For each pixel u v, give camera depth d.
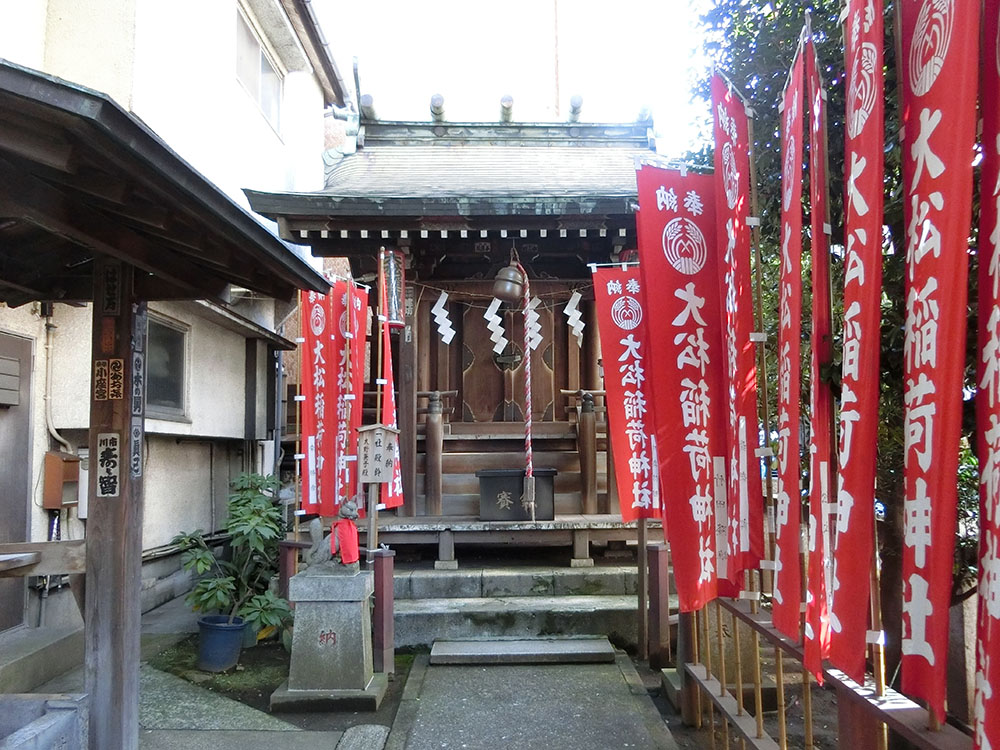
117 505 3.67
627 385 5.72
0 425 5.55
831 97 3.33
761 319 3.14
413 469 7.91
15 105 2.19
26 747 2.85
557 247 8.09
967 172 1.75
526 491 7.26
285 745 4.37
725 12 3.82
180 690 5.35
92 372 3.77
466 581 6.93
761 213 3.78
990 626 1.60
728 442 3.48
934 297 1.85
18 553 3.59
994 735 1.57
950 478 1.78
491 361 8.82
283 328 11.49
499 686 5.34
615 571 7.01
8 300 4.16
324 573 5.14
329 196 6.92
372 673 5.41
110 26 5.99
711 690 4.12
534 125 9.50
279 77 11.07
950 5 1.83
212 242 3.55
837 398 2.75
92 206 3.14
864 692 2.40
